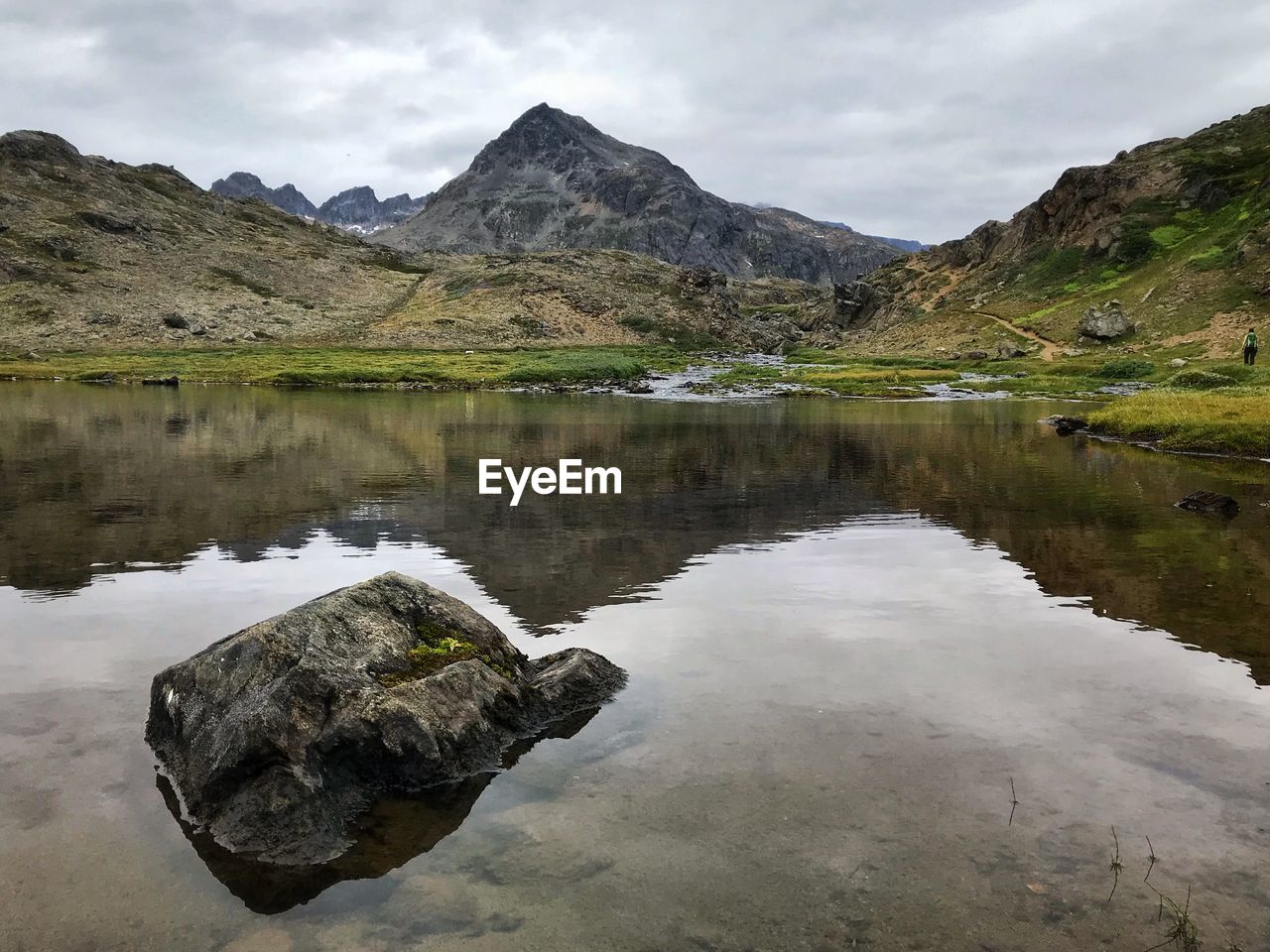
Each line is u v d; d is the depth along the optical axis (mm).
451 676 6137
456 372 76688
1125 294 102375
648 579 10578
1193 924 4008
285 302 125125
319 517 14719
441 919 4133
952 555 11930
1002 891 4270
